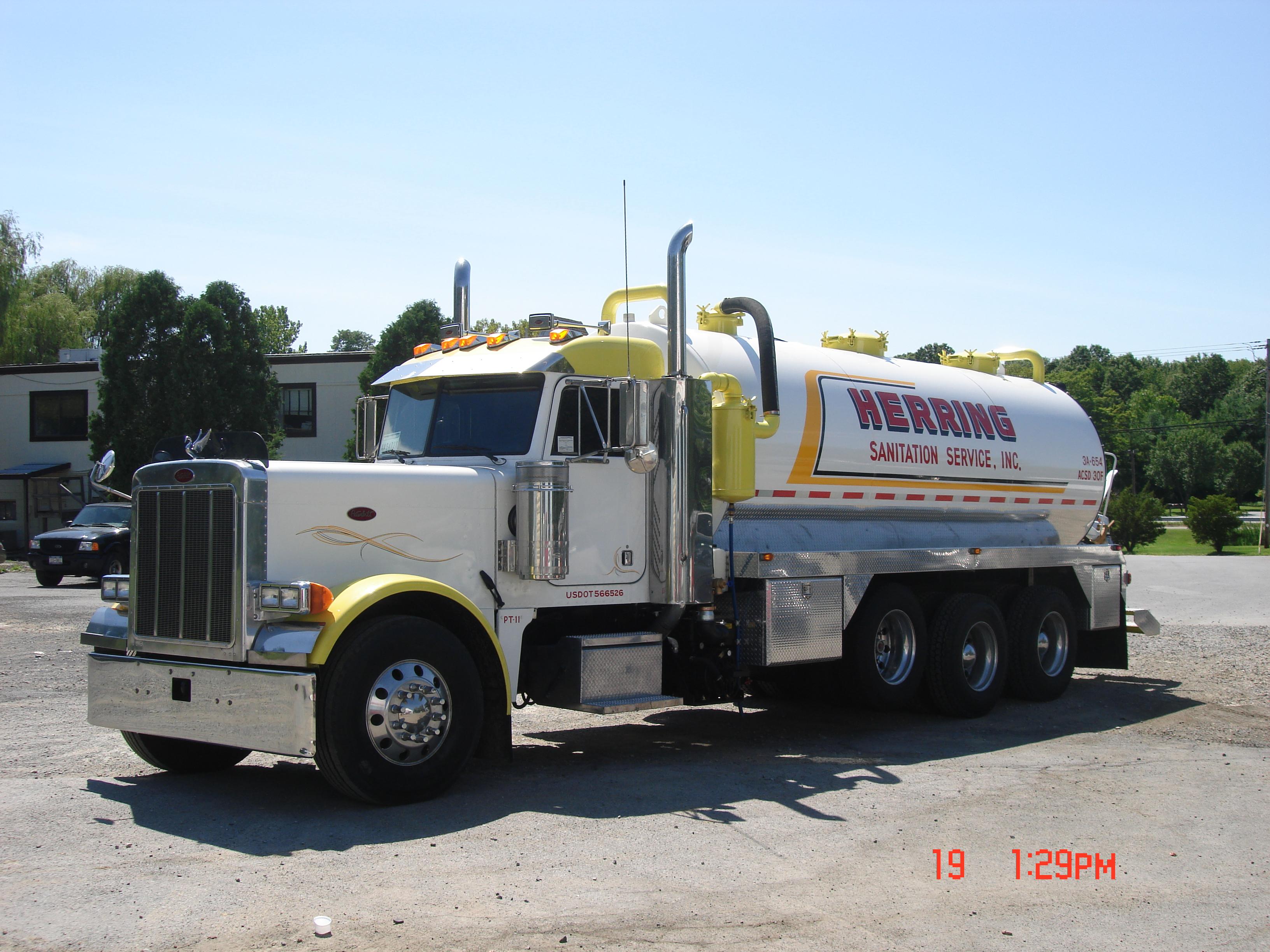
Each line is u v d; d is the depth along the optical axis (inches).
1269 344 2108.8
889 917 187.8
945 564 402.6
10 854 213.9
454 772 261.4
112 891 192.1
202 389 1208.2
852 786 286.8
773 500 367.2
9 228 1852.9
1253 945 178.5
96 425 1220.5
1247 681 494.9
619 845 225.9
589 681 297.0
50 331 2017.7
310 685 238.1
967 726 386.6
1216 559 1555.1
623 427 297.4
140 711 266.8
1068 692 466.6
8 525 1470.2
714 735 363.9
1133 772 306.7
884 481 399.9
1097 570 475.8
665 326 358.9
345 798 262.1
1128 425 3887.8
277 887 195.3
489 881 200.4
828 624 358.3
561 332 303.4
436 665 258.8
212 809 250.2
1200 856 226.8
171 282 1229.7
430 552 276.2
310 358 1385.3
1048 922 187.5
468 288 389.4
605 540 307.1
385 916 181.3
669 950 170.1
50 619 660.1
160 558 265.9
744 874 208.8
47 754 312.0
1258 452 3287.4
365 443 338.3
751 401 335.3
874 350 435.8
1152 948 176.9
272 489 253.8
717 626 335.9
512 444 298.4
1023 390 484.7
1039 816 257.1
